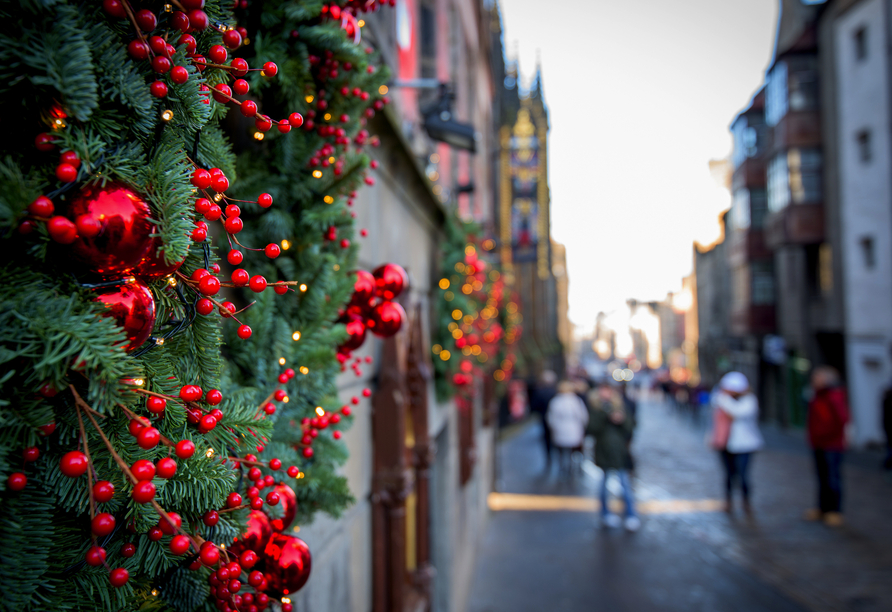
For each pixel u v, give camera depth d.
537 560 6.55
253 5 1.31
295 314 1.48
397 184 3.34
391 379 2.78
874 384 17.20
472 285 5.23
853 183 18.05
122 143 0.76
